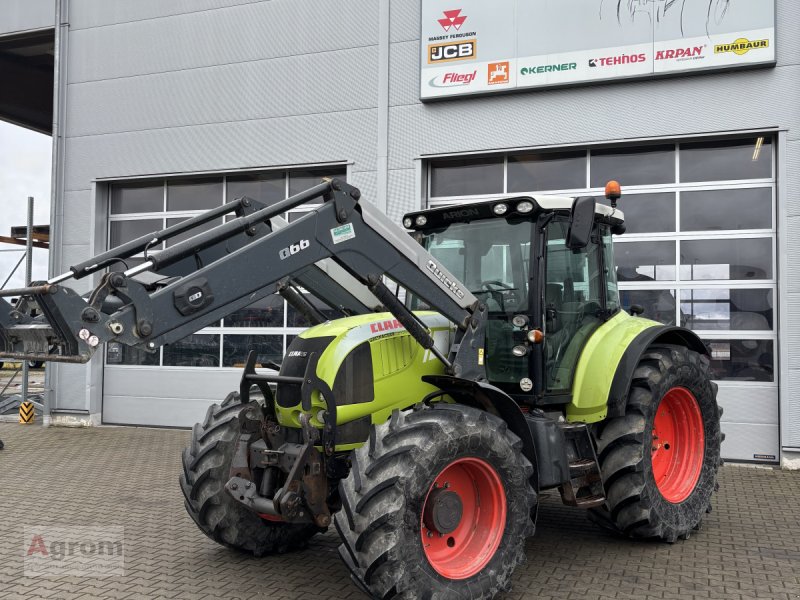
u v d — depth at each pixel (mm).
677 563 4508
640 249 8461
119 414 10758
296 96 9820
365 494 3428
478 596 3643
